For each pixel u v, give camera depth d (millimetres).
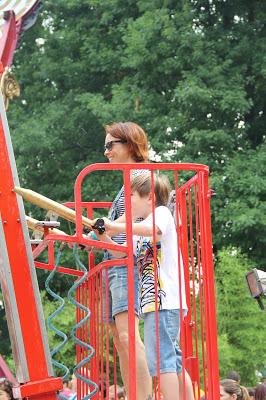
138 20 23703
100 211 22781
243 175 21250
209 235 5871
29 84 27438
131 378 5406
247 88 24250
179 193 6496
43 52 27359
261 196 21422
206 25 25141
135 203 6203
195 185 6035
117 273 6363
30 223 6117
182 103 22359
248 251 21781
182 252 6504
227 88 22234
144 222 5973
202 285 6035
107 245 5492
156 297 5609
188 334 6492
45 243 5586
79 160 25219
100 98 23484
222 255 19062
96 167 5523
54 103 25844
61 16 27875
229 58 23453
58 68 26469
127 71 25828
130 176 5844
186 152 22000
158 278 5941
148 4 24688
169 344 5855
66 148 25062
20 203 5578
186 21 23516
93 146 25281
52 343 18750
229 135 22031
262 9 24844
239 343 18875
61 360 18844
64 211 5523
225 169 21297
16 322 5418
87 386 6496
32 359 5414
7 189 5578
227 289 18812
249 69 23859
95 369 6332
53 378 5422
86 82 26453
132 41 23422
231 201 20953
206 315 5848
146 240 6043
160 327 5871
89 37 26297
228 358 17859
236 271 18812
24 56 27922
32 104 26859
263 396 8773
